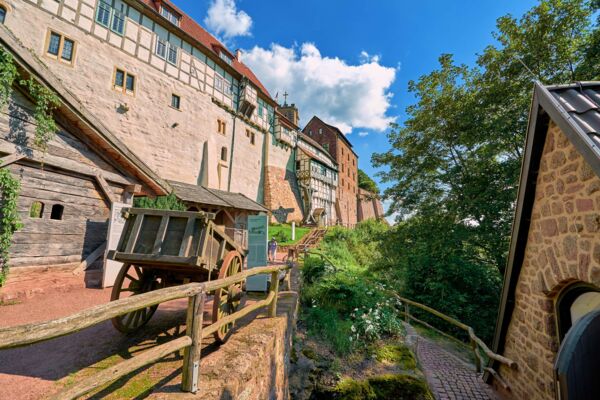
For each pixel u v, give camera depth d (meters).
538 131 3.55
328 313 6.43
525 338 4.19
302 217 32.50
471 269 9.88
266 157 28.25
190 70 19.42
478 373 5.75
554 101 2.91
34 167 5.57
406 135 13.61
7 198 5.01
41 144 5.46
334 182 40.72
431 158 12.42
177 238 3.27
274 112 29.92
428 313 9.46
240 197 17.75
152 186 7.97
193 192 13.74
